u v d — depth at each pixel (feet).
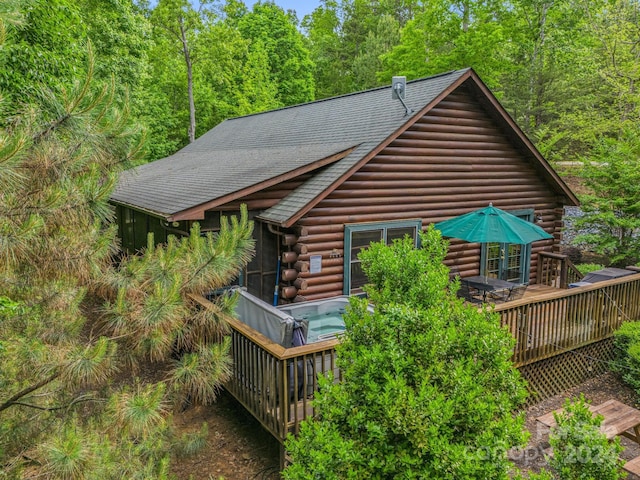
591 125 59.62
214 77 82.69
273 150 38.99
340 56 125.08
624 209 45.19
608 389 23.97
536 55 74.64
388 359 9.98
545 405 22.45
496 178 36.35
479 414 9.32
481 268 36.19
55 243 10.76
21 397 12.05
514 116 74.64
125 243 41.83
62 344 12.62
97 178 11.05
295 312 23.99
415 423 8.95
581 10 70.64
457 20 71.77
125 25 56.29
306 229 27.40
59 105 10.87
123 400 11.91
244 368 18.53
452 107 33.09
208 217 27.22
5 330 12.26
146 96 78.02
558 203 40.96
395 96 31.09
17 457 10.95
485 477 8.86
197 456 18.06
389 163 30.32
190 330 14.24
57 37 28.14
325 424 10.18
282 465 16.14
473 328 10.66
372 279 13.28
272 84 97.40
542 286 39.14
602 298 25.32
